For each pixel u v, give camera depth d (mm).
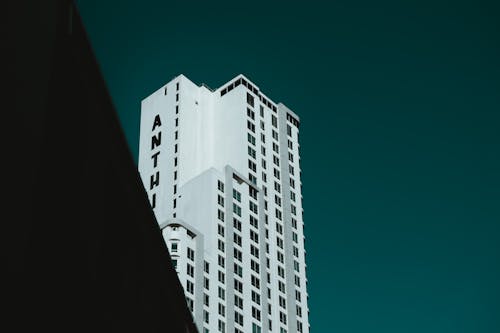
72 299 21938
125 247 26578
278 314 169875
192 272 153250
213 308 154000
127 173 27109
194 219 167750
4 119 18156
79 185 23094
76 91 23391
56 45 22156
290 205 188375
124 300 26016
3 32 18375
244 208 174250
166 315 30969
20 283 18719
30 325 19359
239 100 191500
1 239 17797
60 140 22203
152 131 192250
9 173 18328
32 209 19719
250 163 184125
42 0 20875
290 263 179125
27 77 19609
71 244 22188
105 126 25469
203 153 188000
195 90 195875
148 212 28703
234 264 164000
